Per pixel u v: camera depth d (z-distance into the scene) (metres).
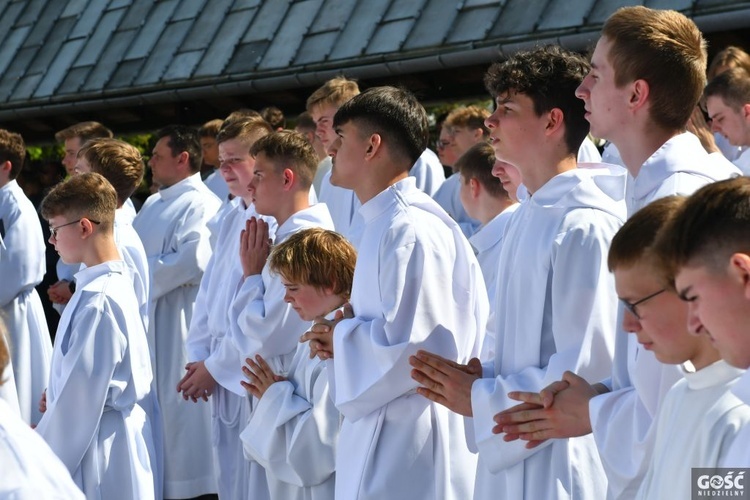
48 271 12.20
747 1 9.12
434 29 11.76
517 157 5.21
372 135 5.84
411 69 11.78
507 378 4.92
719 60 8.25
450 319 5.59
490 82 5.30
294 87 13.36
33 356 9.94
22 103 16.86
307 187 7.68
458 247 5.82
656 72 4.47
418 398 5.60
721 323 3.14
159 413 8.17
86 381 6.93
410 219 5.66
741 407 3.38
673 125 4.54
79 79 16.28
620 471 4.21
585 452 4.94
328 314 6.38
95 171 8.90
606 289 4.80
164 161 10.36
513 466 4.98
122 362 7.12
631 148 4.61
